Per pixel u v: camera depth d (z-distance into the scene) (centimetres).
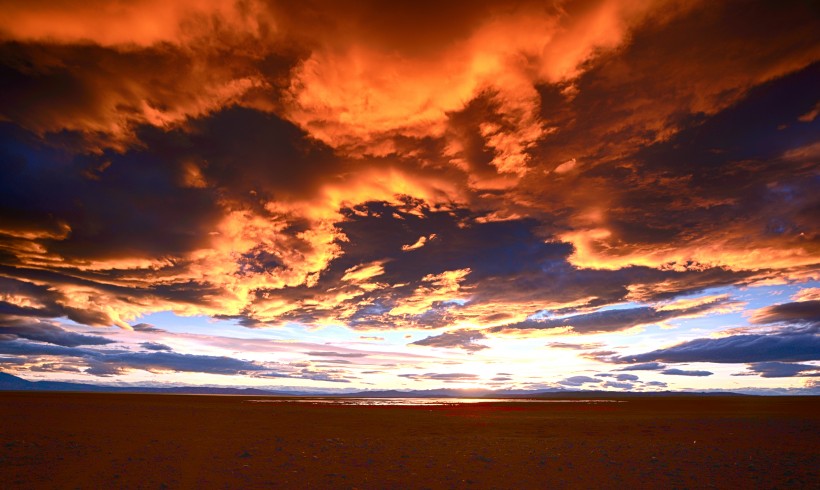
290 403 7325
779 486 1216
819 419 3388
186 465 1459
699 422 3183
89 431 2342
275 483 1225
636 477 1330
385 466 1481
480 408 5966
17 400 5481
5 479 1228
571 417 3869
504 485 1224
